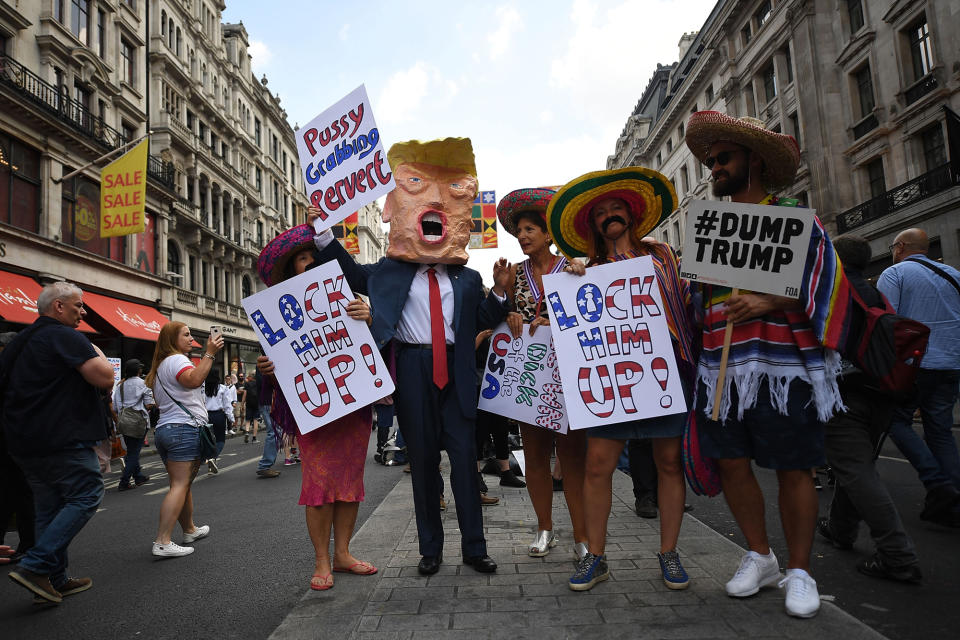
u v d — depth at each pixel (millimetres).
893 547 2809
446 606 2562
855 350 2504
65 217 18094
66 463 3189
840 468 2947
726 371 2555
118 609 3010
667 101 39906
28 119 16516
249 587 3275
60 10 18703
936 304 3877
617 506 4742
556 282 3029
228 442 15586
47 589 3064
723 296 2660
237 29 35812
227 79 33906
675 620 2324
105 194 15984
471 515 3102
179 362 4246
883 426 2963
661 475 2834
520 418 3322
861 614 2477
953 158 13109
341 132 3307
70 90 18797
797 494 2465
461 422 3189
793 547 2488
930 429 3889
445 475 6578
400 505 4887
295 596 3078
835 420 2961
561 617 2391
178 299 25422
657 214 3223
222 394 9969
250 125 37094
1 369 3191
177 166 26734
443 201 3363
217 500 6418
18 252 15961
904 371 2449
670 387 2770
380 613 2508
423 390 3164
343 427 3152
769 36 25547
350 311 3176
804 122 22875
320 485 3016
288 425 3258
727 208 2559
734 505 2658
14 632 2740
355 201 3244
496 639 2201
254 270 36125
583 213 3232
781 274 2426
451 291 3338
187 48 28781
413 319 3260
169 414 4203
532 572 3020
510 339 3475
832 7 22000
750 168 2711
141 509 6176
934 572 2971
